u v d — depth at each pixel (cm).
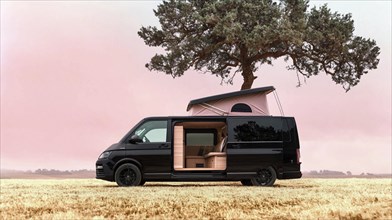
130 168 1293
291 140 1331
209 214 695
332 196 922
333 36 2525
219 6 2512
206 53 2730
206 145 1511
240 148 1312
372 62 2694
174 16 2664
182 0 2681
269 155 1312
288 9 2602
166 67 2616
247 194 977
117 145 1312
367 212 650
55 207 764
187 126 1473
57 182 1652
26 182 1645
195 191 1053
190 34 2747
